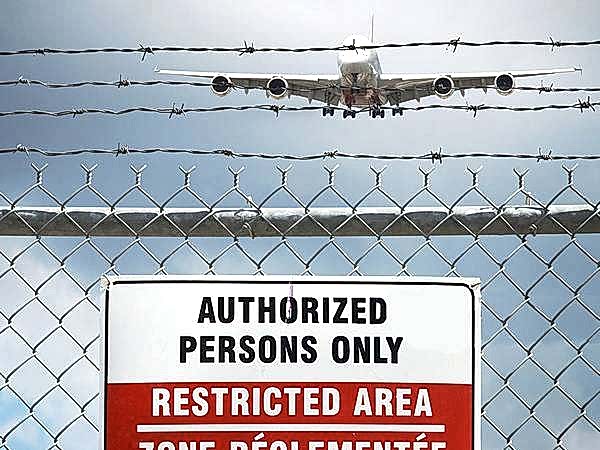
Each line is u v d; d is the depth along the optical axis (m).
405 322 3.16
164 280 3.16
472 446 3.12
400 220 3.42
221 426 3.12
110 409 3.12
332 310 3.16
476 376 3.15
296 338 3.15
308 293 3.17
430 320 3.17
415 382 3.14
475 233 3.41
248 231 3.41
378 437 3.12
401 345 3.16
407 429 3.13
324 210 3.42
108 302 3.15
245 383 3.13
